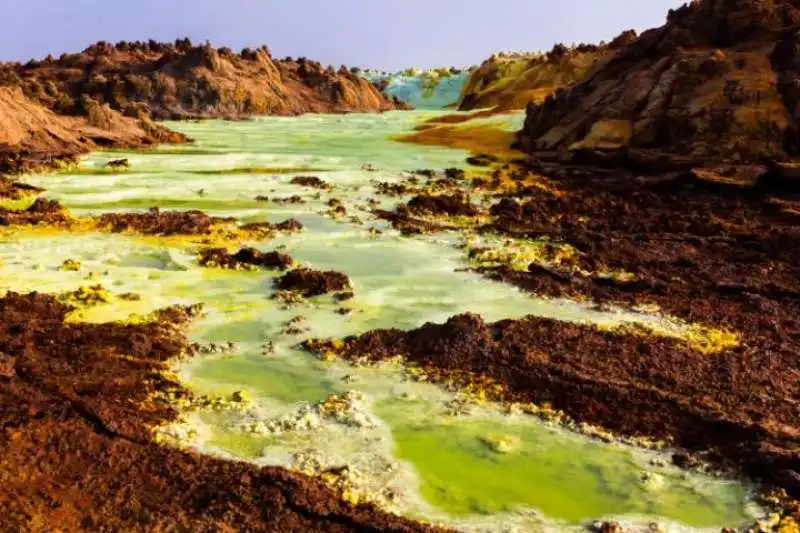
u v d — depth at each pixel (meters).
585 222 19.77
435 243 17.25
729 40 31.69
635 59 34.97
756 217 20.31
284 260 14.81
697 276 14.86
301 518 6.77
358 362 10.20
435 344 10.50
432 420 8.73
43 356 9.98
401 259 15.73
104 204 20.59
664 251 16.83
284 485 7.16
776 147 24.70
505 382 9.66
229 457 7.77
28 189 22.02
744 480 7.69
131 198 21.56
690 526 6.93
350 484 7.35
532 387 9.52
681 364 10.30
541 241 17.80
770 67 27.88
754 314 12.65
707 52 30.03
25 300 12.02
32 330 10.83
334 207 20.73
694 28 33.16
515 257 15.82
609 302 13.12
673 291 13.80
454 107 80.44
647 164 26.56
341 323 11.76
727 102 26.69
